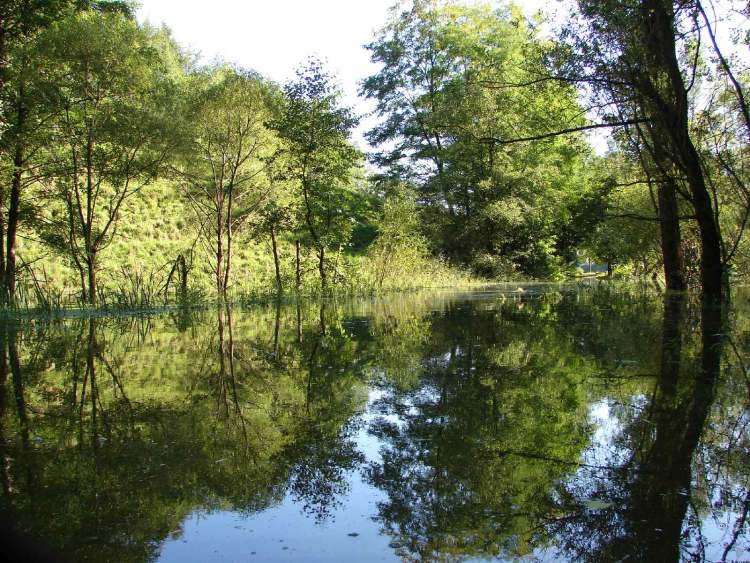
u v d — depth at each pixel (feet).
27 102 40.81
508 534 6.06
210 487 7.47
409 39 103.81
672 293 45.27
